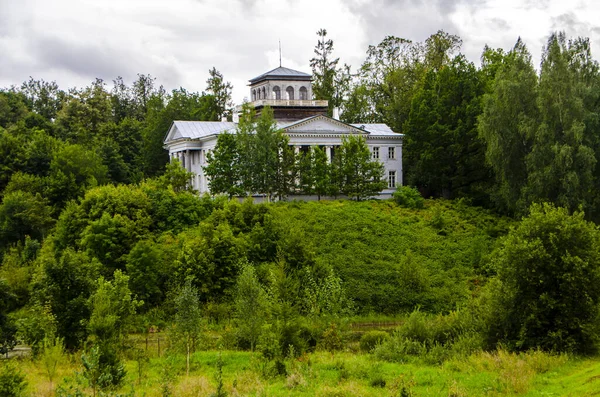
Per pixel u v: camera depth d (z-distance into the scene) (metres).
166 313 50.66
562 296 31.98
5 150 82.88
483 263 60.75
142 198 62.81
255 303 39.47
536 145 64.00
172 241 58.47
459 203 74.62
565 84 64.00
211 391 26.80
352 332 46.31
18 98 136.00
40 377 30.95
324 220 65.56
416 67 102.38
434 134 81.56
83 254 45.69
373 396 25.36
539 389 25.09
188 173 73.75
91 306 37.97
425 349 34.81
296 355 35.44
